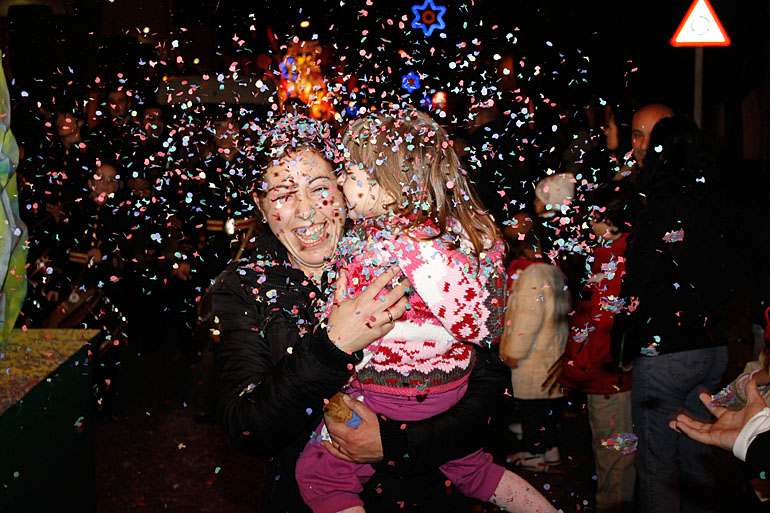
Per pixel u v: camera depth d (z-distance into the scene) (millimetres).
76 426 2566
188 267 5141
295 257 2090
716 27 6688
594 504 3963
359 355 1735
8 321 2602
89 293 4695
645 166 3408
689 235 3209
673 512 3354
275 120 2191
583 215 3494
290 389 1729
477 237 1884
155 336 6867
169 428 5234
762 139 11406
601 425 3693
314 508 1854
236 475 4559
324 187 2045
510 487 2029
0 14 4793
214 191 2566
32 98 4617
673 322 3246
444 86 3076
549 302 4129
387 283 1760
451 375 1847
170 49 4258
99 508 4188
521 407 4324
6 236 2350
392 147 1829
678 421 2043
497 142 3924
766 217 3717
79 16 4824
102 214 4703
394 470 1811
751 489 2088
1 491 2033
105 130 4641
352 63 3248
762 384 2191
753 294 3811
